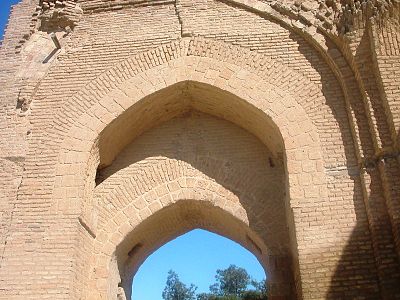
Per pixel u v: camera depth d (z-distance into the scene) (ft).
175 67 33.63
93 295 31.55
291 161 29.30
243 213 33.50
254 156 35.35
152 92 33.06
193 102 36.11
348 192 27.86
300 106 30.99
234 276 216.54
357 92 30.04
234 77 32.65
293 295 30.48
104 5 36.86
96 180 35.35
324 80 31.50
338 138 29.58
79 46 35.70
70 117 33.09
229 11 35.19
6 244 28.96
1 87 34.71
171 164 35.68
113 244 33.35
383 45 29.35
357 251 26.17
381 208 26.53
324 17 32.45
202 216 37.58
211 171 35.17
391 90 28.19
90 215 32.35
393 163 26.78
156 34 35.09
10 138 32.58
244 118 34.47
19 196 30.58
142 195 34.76
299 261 26.40
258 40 33.63
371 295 25.12
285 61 32.58
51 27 37.19
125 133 35.22
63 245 28.84
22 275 27.99
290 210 28.68
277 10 34.22
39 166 31.58
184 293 235.81
